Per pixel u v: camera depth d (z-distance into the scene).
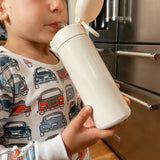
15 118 0.39
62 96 0.45
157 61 0.77
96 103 0.30
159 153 0.85
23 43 0.43
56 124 0.43
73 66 0.31
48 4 0.36
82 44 0.31
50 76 0.43
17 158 0.32
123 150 1.11
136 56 0.83
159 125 0.82
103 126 0.30
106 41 1.10
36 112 0.40
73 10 1.09
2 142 0.40
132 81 0.97
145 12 0.78
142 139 0.94
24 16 0.37
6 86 0.36
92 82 0.30
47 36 0.38
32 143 0.35
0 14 0.39
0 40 0.73
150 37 0.78
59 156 0.32
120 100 0.31
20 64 0.39
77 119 0.32
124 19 0.89
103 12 1.03
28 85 0.39
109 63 1.13
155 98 0.80
